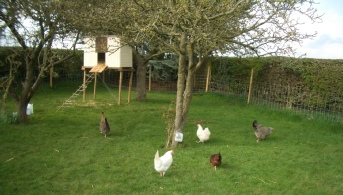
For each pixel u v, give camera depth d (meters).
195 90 21.98
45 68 11.60
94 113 13.89
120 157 8.36
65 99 17.23
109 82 24.42
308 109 14.63
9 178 6.88
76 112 13.98
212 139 10.36
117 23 10.35
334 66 13.69
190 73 9.56
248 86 18.19
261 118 13.88
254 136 10.84
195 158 8.37
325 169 7.82
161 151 8.91
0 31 10.80
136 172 7.38
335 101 13.36
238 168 7.68
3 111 11.72
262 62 17.20
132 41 9.62
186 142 9.99
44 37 11.02
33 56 11.21
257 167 7.79
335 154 9.04
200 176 7.16
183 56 9.23
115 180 6.91
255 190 6.51
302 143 10.13
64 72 22.97
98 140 9.86
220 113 14.72
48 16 10.19
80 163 7.86
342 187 6.78
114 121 12.50
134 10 8.29
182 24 8.43
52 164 7.76
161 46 10.67
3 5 10.01
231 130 11.55
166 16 8.13
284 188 6.65
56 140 9.71
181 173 7.32
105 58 16.59
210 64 20.45
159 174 7.26
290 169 7.72
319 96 14.03
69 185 6.62
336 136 11.09
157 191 6.41
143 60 17.20
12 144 9.11
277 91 16.16
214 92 20.42
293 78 15.77
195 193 6.33
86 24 10.70
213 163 7.57
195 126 12.09
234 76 19.30
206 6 7.89
